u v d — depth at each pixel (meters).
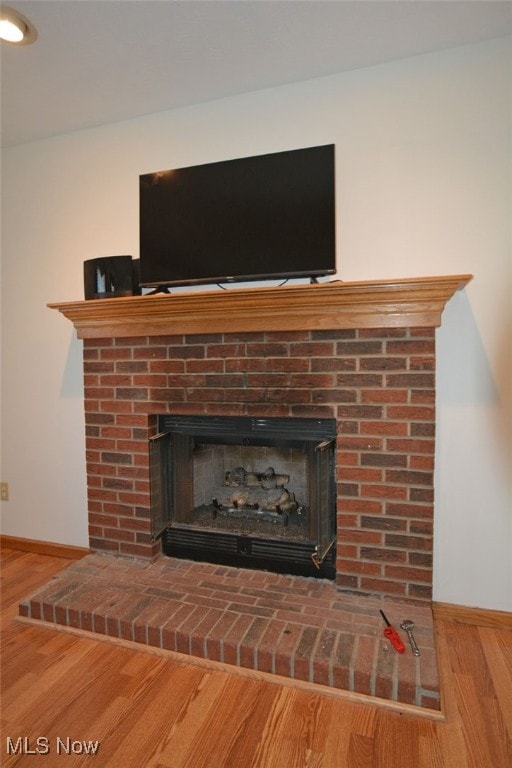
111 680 1.50
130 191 2.22
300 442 1.99
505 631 1.75
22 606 1.84
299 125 1.93
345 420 1.79
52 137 2.36
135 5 1.48
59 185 2.36
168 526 2.19
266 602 1.78
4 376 2.54
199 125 2.08
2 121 2.20
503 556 1.77
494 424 1.75
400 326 1.67
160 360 2.06
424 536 1.72
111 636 1.70
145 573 2.03
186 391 2.02
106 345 2.16
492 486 1.76
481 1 1.47
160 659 1.60
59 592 1.88
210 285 2.12
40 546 2.52
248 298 1.73
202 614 1.70
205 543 2.12
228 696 1.43
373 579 1.79
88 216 2.30
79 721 1.34
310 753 1.22
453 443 1.79
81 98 2.02
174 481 2.20
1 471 2.60
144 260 2.04
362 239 1.86
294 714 1.35
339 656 1.45
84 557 2.22
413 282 1.54
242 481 2.39
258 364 1.90
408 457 1.72
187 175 1.98
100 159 2.27
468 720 1.32
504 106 1.68
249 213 1.88
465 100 1.72
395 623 1.62
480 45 1.69
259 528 2.13
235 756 1.22
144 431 2.12
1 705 1.40
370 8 1.50
